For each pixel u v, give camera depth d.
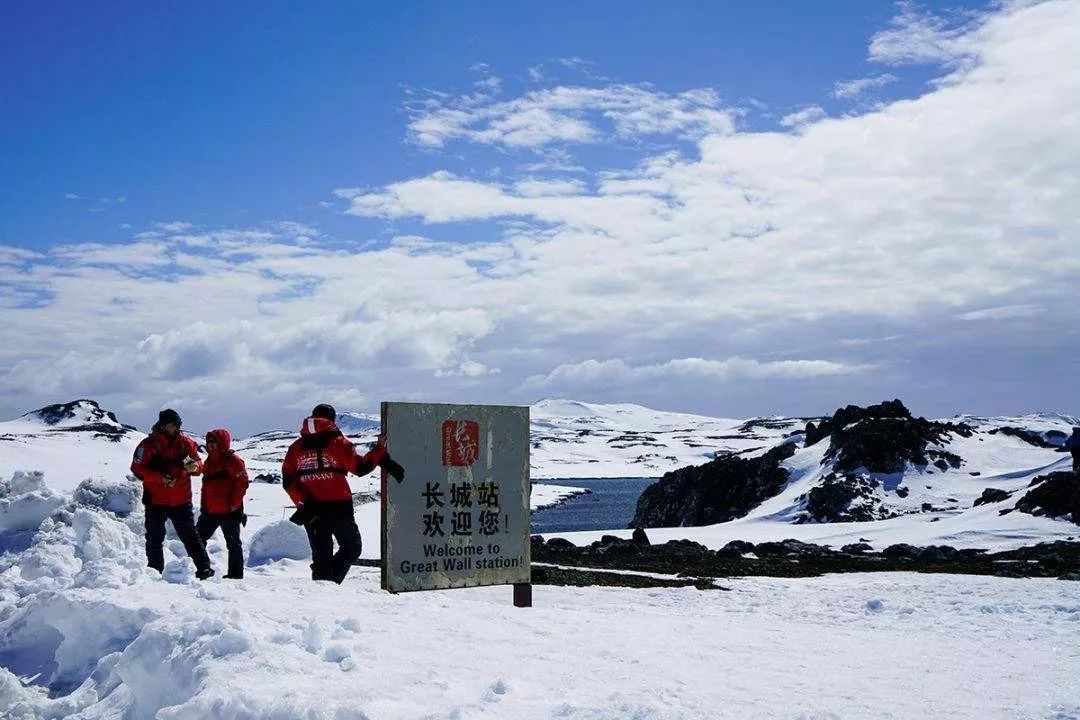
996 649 8.01
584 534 33.12
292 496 9.70
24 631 6.82
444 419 9.79
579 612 8.77
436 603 7.96
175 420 10.05
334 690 4.47
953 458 47.94
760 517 45.41
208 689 4.43
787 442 57.78
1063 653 7.87
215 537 14.94
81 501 13.23
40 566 9.64
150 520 10.06
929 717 4.89
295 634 5.33
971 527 26.77
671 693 4.98
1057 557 18.95
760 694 5.20
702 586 14.45
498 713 4.38
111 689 5.58
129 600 6.56
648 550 20.95
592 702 4.63
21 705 5.59
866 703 5.14
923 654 7.41
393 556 9.37
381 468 9.41
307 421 9.72
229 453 10.91
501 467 10.13
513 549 10.16
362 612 6.96
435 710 4.34
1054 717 5.03
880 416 53.28
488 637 6.38
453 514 9.77
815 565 18.41
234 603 6.59
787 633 8.36
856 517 41.38
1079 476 28.09
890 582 15.09
